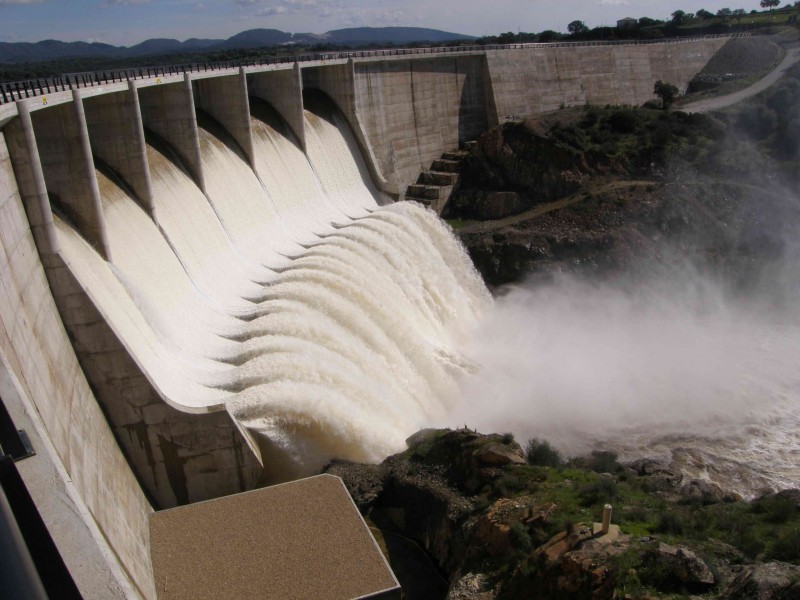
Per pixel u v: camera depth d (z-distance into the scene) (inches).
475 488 1047.6
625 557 768.9
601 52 3363.7
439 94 2736.2
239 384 1157.1
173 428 1038.4
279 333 1304.1
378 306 1552.7
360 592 844.0
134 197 1318.9
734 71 3789.4
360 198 2276.1
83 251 1067.9
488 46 3134.8
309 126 2119.8
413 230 2119.8
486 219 2564.0
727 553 788.0
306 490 1034.7
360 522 965.2
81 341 983.0
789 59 3695.9
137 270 1211.2
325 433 1156.5
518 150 2615.7
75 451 821.2
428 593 962.7
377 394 1299.2
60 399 850.8
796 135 2578.7
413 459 1146.7
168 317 1230.9
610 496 942.4
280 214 1840.6
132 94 1264.8
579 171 2573.8
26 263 885.8
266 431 1115.9
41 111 1055.6
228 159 1704.0
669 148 2615.7
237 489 1091.9
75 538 490.6
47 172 1080.2
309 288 1473.9
